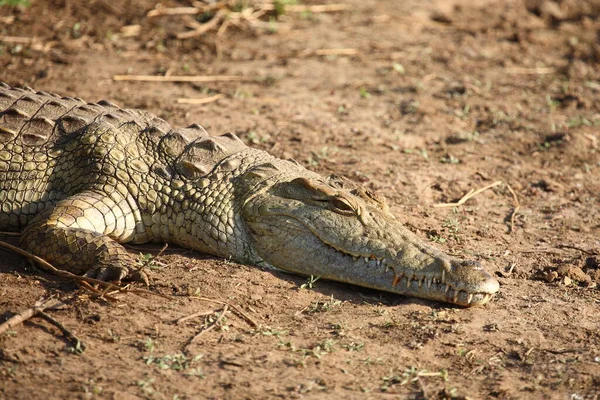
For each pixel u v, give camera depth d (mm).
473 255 15312
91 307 12172
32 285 12734
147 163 14758
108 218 14117
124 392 10344
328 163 19234
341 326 12289
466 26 33062
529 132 22578
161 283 13008
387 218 13750
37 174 14906
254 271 13852
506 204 18375
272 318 12492
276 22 30734
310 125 21609
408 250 13195
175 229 14523
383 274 13203
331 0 34000
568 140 21812
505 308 13406
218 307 12547
